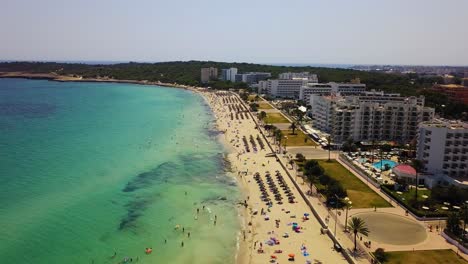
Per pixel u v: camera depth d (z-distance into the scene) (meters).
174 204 125.00
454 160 142.75
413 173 140.38
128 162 168.88
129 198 127.94
